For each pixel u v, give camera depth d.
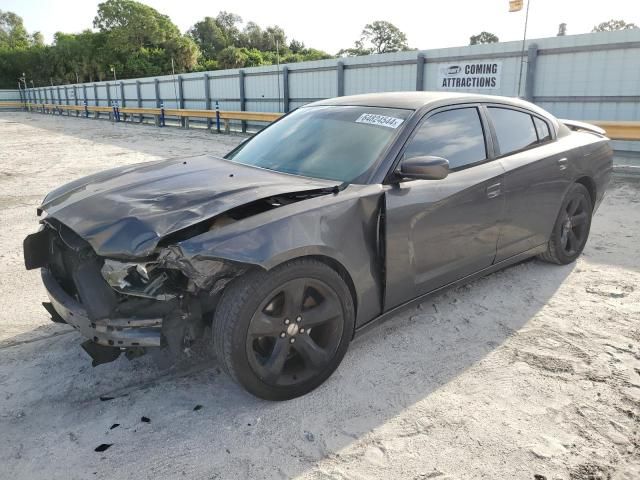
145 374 2.92
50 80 85.31
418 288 3.12
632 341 3.24
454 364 3.00
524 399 2.65
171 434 2.41
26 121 34.19
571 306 3.75
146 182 2.98
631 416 2.51
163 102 27.62
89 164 12.07
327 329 2.71
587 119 10.24
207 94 23.08
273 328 2.48
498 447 2.30
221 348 2.40
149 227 2.33
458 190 3.19
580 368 2.94
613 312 3.65
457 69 12.33
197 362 3.03
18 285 4.32
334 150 3.17
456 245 3.28
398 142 3.04
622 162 9.86
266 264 2.31
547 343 3.23
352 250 2.70
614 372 2.89
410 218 2.93
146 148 15.26
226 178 2.97
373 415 2.54
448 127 3.35
